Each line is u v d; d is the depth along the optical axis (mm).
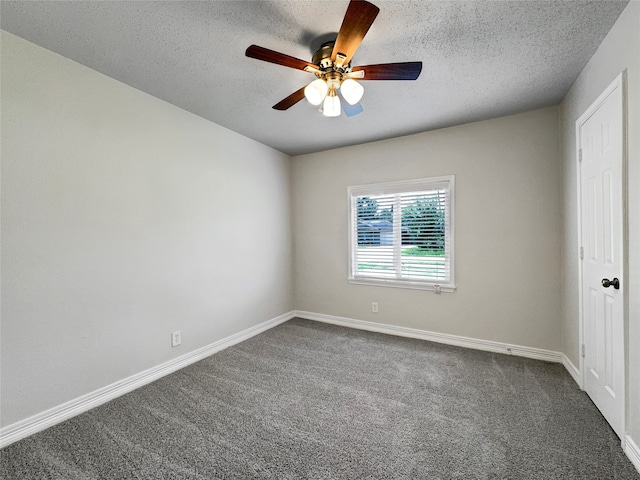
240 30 1646
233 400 2102
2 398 1651
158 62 1949
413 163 3285
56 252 1857
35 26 1601
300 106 2607
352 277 3729
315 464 1507
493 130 2873
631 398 1495
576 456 1531
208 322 2898
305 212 4059
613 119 1638
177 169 2609
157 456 1570
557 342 2658
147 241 2377
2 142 1641
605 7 1493
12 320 1685
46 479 1433
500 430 1746
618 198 1602
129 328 2254
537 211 2711
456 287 3082
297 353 2920
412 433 1733
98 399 2057
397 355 2848
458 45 1781
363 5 1209
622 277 1556
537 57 1907
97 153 2057
